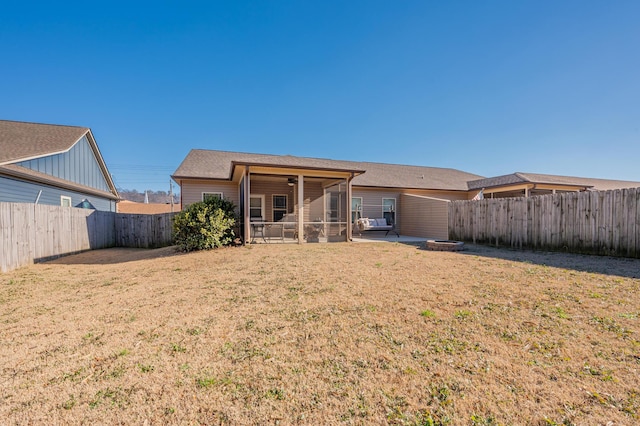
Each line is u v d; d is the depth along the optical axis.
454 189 17.36
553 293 3.97
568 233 7.65
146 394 1.97
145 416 1.75
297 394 1.96
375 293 4.20
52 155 11.53
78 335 2.97
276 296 4.18
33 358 2.50
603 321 3.02
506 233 9.33
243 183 11.11
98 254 9.66
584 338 2.67
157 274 5.98
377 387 2.02
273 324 3.16
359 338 2.78
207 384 2.07
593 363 2.26
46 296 4.55
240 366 2.32
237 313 3.52
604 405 1.78
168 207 35.09
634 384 1.98
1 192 8.70
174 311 3.64
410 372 2.19
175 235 9.38
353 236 15.07
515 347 2.54
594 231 7.10
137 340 2.82
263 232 11.18
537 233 8.40
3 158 8.90
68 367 2.35
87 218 10.51
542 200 8.30
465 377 2.12
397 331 2.92
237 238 10.78
